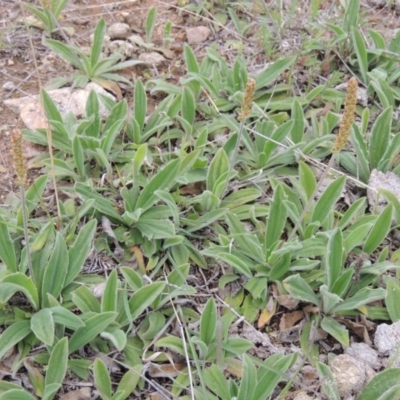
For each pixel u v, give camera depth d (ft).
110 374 2.22
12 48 3.02
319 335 2.32
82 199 2.50
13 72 2.95
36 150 2.69
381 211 2.54
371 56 3.04
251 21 3.23
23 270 2.29
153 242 2.43
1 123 2.78
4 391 2.13
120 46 3.05
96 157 2.61
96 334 2.18
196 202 2.54
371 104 2.98
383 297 2.26
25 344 2.22
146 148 2.48
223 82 2.92
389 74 3.03
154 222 2.44
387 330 2.30
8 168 2.65
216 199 2.50
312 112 2.83
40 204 2.53
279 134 2.69
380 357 2.28
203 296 2.40
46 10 3.01
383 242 2.57
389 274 2.49
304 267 2.35
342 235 2.34
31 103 2.81
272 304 2.37
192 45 3.14
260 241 2.49
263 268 2.40
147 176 2.64
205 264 2.45
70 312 2.17
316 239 2.42
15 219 2.42
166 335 2.30
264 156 2.67
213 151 2.73
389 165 2.69
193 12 3.22
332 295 2.24
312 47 3.04
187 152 2.74
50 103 2.66
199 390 2.18
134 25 3.20
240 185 2.64
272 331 2.35
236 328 2.34
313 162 2.72
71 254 2.32
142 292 2.27
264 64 3.05
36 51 3.03
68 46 2.89
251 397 2.11
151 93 2.92
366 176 2.70
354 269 2.35
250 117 2.85
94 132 2.68
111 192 2.58
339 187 2.46
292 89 2.95
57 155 2.66
